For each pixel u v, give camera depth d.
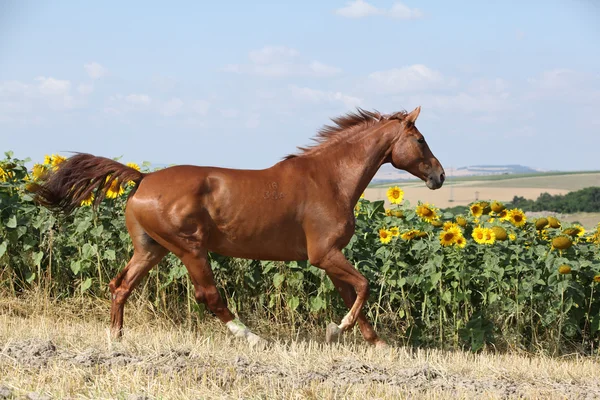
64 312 9.08
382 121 7.92
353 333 8.85
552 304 8.75
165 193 7.05
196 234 7.10
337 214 7.45
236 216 7.17
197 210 7.08
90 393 5.27
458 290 8.81
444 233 8.38
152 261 7.43
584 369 7.11
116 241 9.33
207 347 6.76
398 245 8.81
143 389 5.39
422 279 8.67
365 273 9.02
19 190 9.50
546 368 7.03
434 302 8.91
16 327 7.45
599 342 9.11
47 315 8.91
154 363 6.14
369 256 9.06
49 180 7.32
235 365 6.25
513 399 5.86
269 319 9.28
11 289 9.41
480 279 8.84
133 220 7.26
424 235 8.78
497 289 8.92
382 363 6.82
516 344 8.65
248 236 7.25
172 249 7.17
